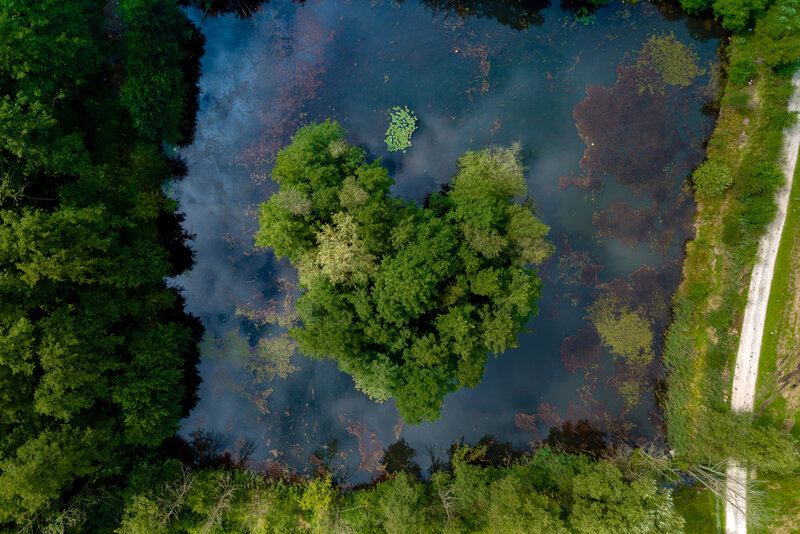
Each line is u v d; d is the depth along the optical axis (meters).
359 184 24.56
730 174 27.67
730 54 28.09
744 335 28.08
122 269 25.94
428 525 26.83
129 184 27.84
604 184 29.14
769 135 27.28
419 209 26.00
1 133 20.34
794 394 27.47
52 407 21.97
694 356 28.48
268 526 28.02
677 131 28.84
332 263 23.23
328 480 28.91
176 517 26.22
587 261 29.20
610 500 24.92
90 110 26.83
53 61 22.78
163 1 26.11
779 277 27.67
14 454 22.34
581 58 29.30
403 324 24.56
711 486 27.31
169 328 28.08
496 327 23.66
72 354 22.59
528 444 29.27
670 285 28.92
